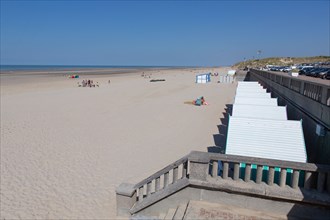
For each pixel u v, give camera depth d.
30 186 9.17
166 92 37.25
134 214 7.14
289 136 9.23
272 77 23.05
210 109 23.59
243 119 9.96
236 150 9.11
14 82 54.00
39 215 7.54
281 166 5.91
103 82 57.88
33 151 12.45
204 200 6.48
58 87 44.50
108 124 17.83
